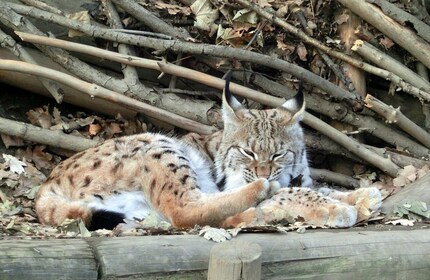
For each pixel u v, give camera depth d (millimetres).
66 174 8906
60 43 10531
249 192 8062
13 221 7910
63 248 5816
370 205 8836
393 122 11438
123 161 8812
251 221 8000
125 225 7922
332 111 11523
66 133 10898
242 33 11500
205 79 10812
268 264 6441
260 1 11633
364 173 11648
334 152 11445
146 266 5957
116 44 11062
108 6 11188
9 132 10383
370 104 11352
